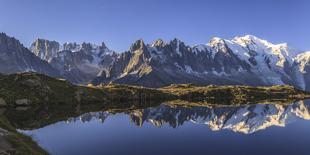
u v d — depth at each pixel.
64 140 82.31
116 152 68.62
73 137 87.25
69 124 113.81
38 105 190.38
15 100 187.12
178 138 88.19
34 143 52.84
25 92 199.62
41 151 49.28
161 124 120.69
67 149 71.12
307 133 95.56
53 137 86.56
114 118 138.00
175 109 193.75
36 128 101.44
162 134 95.50
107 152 68.50
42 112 151.88
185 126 115.19
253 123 124.81
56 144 76.75
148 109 190.00
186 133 97.88
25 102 188.25
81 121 123.56
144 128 108.25
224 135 93.31
